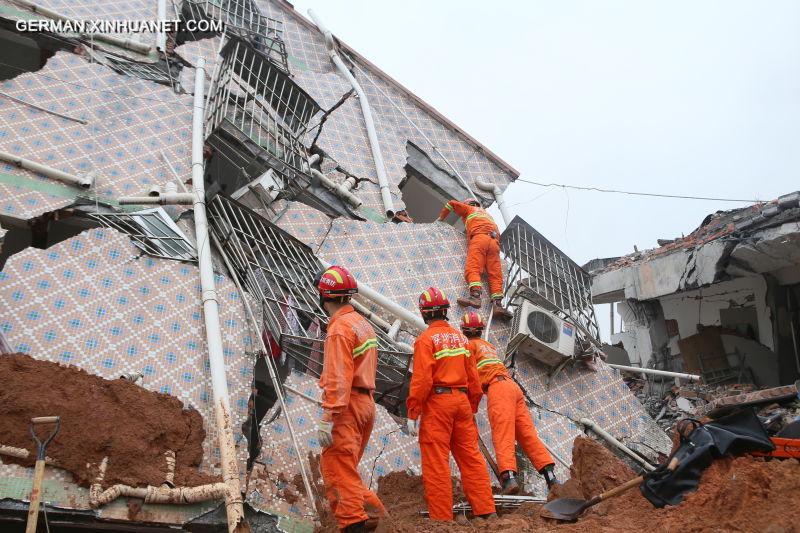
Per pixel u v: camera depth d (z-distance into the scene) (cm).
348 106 1216
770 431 564
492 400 688
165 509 550
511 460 654
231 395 675
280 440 660
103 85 936
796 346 1327
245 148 928
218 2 1183
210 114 958
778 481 441
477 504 596
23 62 1055
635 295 1548
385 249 954
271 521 603
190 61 1071
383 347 841
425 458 600
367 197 1081
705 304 1493
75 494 529
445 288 959
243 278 791
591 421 903
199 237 756
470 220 1007
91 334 648
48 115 856
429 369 605
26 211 746
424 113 1326
